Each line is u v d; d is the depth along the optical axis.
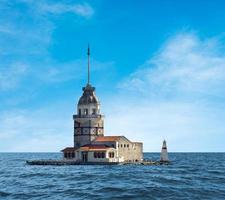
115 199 75.56
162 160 187.12
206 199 75.56
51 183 100.50
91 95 184.12
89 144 179.62
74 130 183.75
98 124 182.75
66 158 180.12
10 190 88.00
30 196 79.38
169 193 80.94
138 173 126.12
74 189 87.38
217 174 127.56
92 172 130.62
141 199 75.44
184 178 109.88
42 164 180.62
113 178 108.81
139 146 191.75
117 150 176.75
